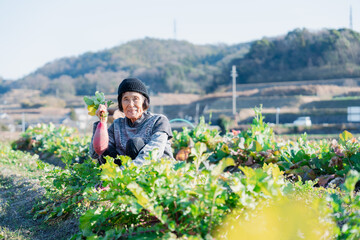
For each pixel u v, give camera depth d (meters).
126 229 2.54
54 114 105.81
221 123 32.50
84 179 3.71
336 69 106.31
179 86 129.75
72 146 8.69
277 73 111.06
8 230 3.44
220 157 6.49
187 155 7.27
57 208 3.60
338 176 4.70
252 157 5.99
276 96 92.50
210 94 109.19
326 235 2.10
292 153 5.56
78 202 3.59
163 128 3.69
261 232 2.09
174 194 2.28
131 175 2.63
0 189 5.62
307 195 2.92
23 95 137.25
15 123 80.75
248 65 117.00
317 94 91.06
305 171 4.98
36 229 3.50
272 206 2.27
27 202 4.50
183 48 184.62
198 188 2.33
